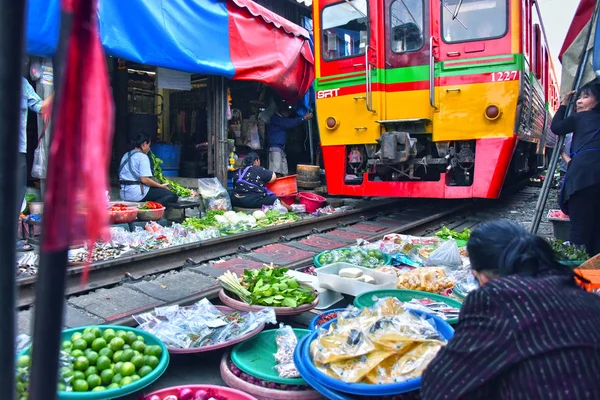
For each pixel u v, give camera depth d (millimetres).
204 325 2932
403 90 7633
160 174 7441
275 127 10148
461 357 1617
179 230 5711
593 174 4316
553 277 1681
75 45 711
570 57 5359
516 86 6859
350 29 7906
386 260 4609
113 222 5527
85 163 708
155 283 4176
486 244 1835
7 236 754
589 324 1547
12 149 740
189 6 6805
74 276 4043
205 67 7012
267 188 8305
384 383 2115
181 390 2312
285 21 8641
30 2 4871
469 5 7102
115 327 2686
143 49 6211
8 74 717
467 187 7262
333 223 7516
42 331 772
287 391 2387
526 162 10328
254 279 3514
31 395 783
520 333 1524
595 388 1445
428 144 7980
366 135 7836
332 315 3100
